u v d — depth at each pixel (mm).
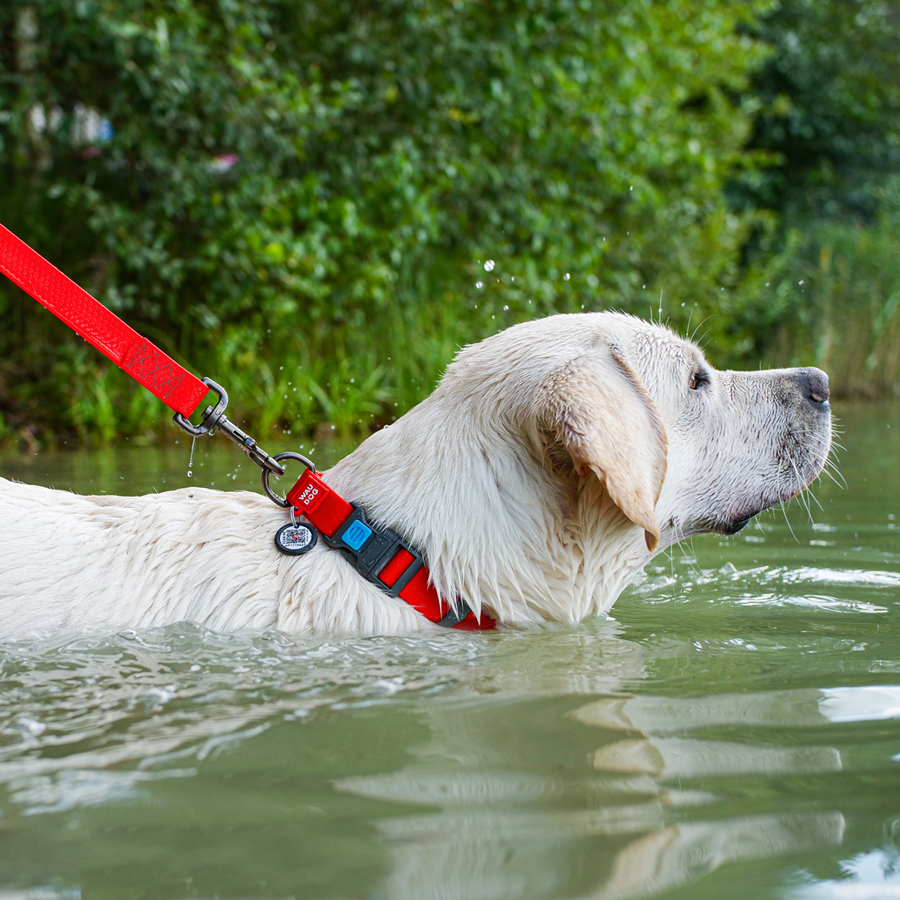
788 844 1281
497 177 9445
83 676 1930
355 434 7582
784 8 19125
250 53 8344
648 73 12023
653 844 1278
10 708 1756
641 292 11672
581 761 1534
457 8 8695
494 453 2328
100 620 2209
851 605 2797
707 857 1246
